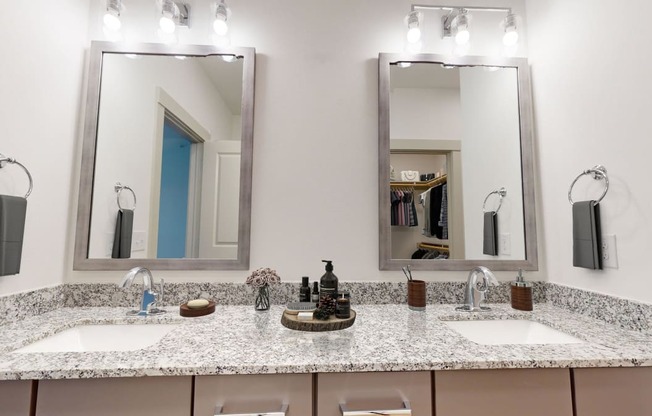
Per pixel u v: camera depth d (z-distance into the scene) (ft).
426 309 4.22
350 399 2.53
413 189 4.73
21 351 2.97
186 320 3.69
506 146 4.91
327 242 4.64
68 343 3.48
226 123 4.64
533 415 2.60
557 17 4.50
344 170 4.75
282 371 2.47
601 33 3.79
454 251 4.68
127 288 4.30
